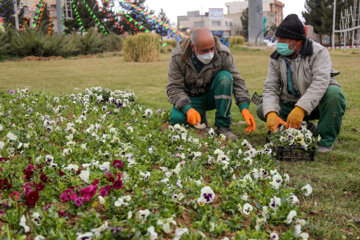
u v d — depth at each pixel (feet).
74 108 15.37
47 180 7.32
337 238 6.75
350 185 8.87
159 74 33.06
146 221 6.05
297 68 10.71
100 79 29.27
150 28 55.47
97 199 7.07
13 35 61.62
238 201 7.08
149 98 19.81
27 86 24.77
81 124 12.77
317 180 9.22
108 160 9.30
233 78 12.23
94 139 10.38
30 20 105.50
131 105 16.15
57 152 9.32
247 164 9.11
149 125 12.87
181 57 11.70
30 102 16.01
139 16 49.52
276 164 9.77
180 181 7.38
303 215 7.08
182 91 12.10
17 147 9.53
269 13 231.71
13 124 12.07
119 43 77.71
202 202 6.72
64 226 5.86
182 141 10.69
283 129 10.85
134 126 12.36
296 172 9.62
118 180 6.98
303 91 10.89
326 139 10.93
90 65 44.65
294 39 10.21
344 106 10.69
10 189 6.97
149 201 6.87
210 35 10.72
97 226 5.91
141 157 9.11
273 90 11.18
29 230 6.05
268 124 10.65
